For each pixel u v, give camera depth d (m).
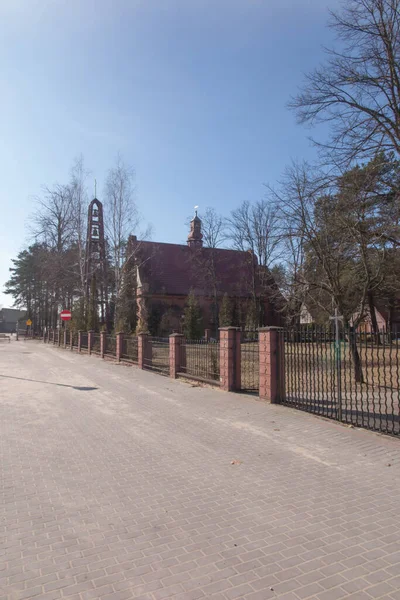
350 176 11.31
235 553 3.23
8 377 14.48
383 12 10.34
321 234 12.71
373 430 6.78
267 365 9.16
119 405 9.31
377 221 11.36
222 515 3.90
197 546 3.35
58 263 38.09
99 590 2.79
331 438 6.41
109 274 35.81
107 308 34.97
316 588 2.80
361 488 4.53
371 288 12.50
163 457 5.64
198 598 2.70
